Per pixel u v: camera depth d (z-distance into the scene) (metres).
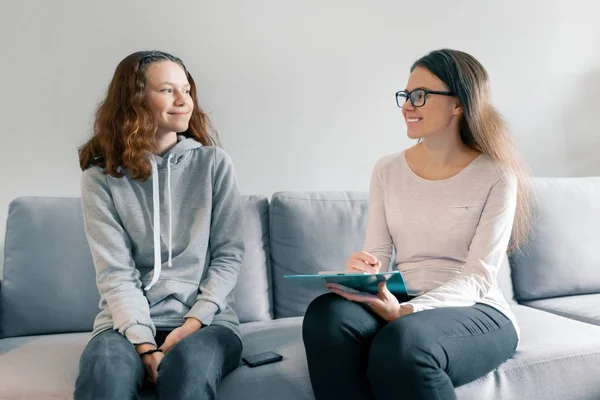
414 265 1.59
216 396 1.33
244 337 1.69
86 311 1.83
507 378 1.39
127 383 1.21
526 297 2.08
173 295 1.56
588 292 2.14
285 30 2.32
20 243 1.84
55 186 2.15
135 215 1.59
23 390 1.33
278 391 1.35
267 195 2.33
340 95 2.39
